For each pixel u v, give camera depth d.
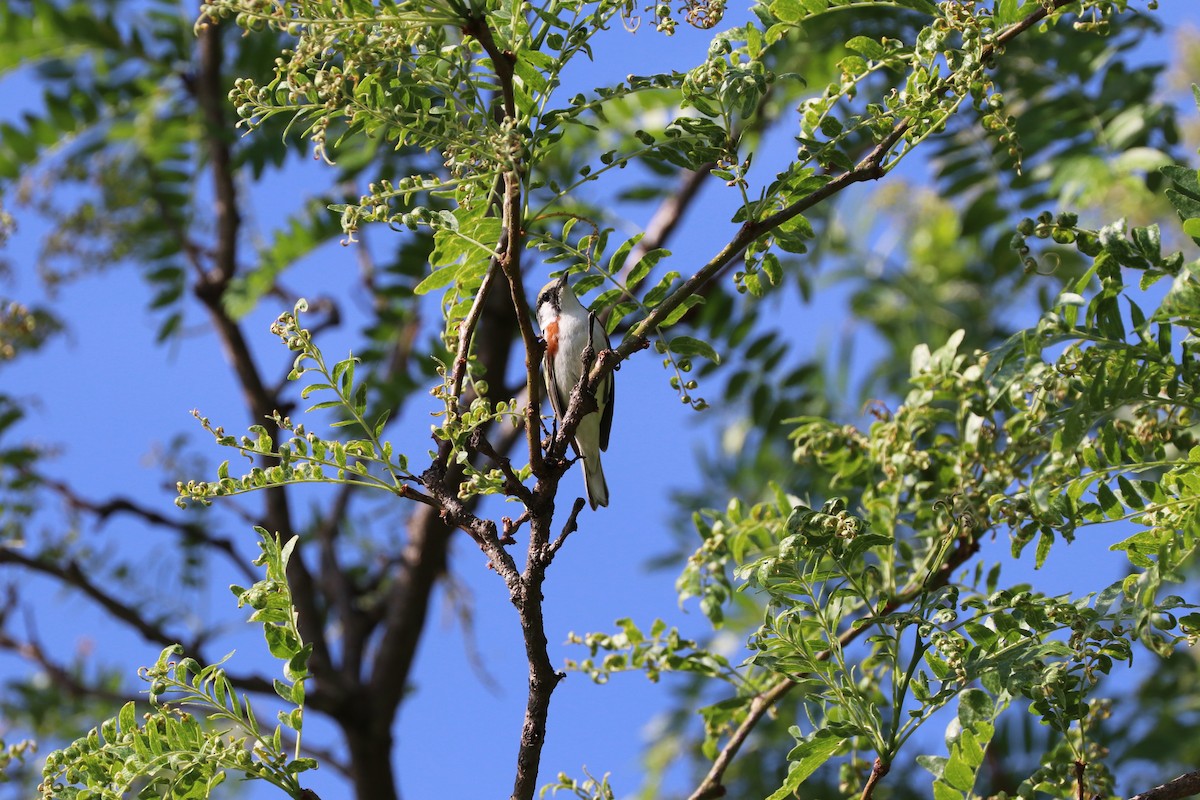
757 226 6.53
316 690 14.39
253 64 15.03
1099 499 6.39
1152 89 10.76
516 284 6.07
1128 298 6.07
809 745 6.36
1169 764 11.40
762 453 13.79
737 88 6.11
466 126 6.03
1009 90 11.31
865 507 8.66
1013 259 11.83
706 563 8.69
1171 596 6.09
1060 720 6.41
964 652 6.38
